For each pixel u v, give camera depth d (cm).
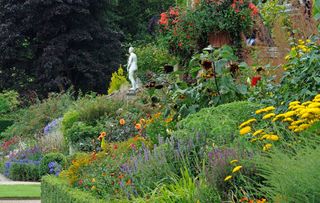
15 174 1673
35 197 1244
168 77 1044
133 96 1903
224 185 558
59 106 2386
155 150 725
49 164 1556
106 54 3597
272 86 802
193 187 584
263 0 1202
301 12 886
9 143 2234
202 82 898
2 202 1200
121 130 1519
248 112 754
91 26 3550
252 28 1243
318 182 418
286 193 431
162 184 656
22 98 3291
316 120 555
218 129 719
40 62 3478
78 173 863
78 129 1634
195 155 690
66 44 3459
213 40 1277
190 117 774
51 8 3419
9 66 3541
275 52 916
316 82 707
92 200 702
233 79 918
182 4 1461
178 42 1314
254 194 526
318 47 734
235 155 580
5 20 3516
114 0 3766
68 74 3506
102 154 912
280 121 666
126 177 736
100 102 1838
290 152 527
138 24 4009
